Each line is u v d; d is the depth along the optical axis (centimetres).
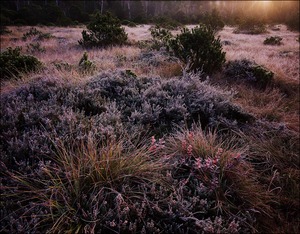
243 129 367
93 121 308
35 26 2756
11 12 3153
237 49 1127
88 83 438
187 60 626
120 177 224
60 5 5434
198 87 431
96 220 183
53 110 321
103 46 1161
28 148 261
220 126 367
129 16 5806
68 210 193
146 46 1027
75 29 2470
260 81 582
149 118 343
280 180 276
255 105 475
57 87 400
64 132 274
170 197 214
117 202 194
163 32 1129
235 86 551
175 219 204
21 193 218
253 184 254
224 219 213
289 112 452
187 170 261
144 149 270
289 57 950
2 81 552
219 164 254
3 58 637
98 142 268
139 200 216
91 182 224
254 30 2497
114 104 352
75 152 259
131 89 414
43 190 206
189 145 261
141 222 202
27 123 300
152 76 499
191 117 368
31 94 367
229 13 4569
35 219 181
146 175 239
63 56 901
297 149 336
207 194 228
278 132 366
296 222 223
